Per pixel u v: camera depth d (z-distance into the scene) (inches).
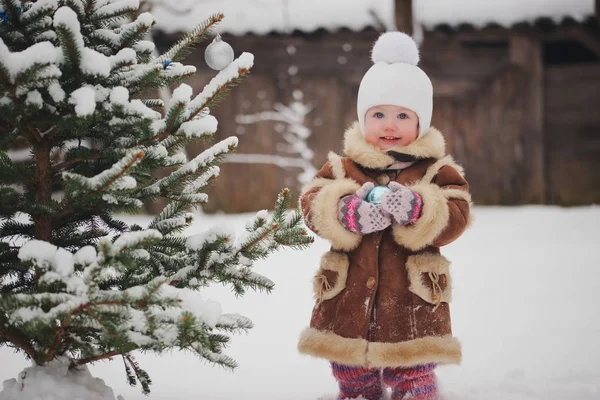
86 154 127.8
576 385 154.1
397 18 580.7
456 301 255.6
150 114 120.9
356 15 609.9
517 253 355.6
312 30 606.5
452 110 613.6
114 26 139.1
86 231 140.3
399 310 137.4
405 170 145.5
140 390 164.2
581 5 584.7
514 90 605.0
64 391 124.3
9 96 115.6
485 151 609.6
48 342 122.8
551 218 483.2
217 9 617.0
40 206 126.5
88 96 115.0
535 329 213.5
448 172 143.8
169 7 611.5
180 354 196.2
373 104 147.4
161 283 110.6
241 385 168.2
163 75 133.1
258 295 272.5
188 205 135.0
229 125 617.3
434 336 136.1
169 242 131.6
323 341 139.7
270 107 619.2
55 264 113.2
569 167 602.5
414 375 137.8
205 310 116.3
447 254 359.3
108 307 110.6
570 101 600.4
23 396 123.0
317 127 618.2
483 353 189.9
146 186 136.4
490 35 597.0
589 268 308.7
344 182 141.3
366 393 144.3
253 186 616.1
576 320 222.8
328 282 142.2
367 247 141.4
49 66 113.7
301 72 617.3
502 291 269.1
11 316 114.0
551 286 275.0
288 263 341.4
